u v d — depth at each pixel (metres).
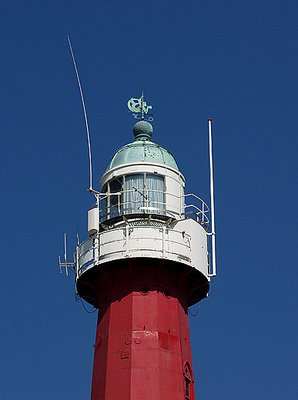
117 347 59.88
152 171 64.69
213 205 65.44
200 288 63.81
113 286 61.94
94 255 61.94
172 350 60.00
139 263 61.28
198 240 62.84
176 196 64.88
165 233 61.75
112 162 66.38
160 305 60.94
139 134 68.56
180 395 58.91
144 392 58.09
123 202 63.66
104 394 58.84
